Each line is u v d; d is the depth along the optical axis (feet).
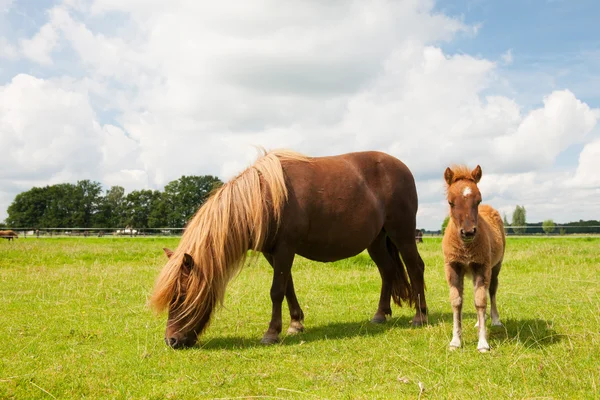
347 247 21.31
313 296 29.22
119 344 18.53
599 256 44.32
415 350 17.10
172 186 292.81
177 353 17.24
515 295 27.43
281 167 20.11
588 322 19.86
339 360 16.07
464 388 13.08
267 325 22.12
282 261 19.65
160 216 284.41
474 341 18.10
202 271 18.02
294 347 17.95
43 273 38.93
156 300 17.75
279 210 19.19
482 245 16.87
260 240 19.21
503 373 14.07
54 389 13.48
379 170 22.49
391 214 22.48
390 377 14.17
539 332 18.80
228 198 19.06
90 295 28.94
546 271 37.37
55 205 318.45
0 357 16.71
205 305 18.22
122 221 312.91
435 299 27.91
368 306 26.37
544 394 12.26
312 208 20.26
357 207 21.11
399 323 22.40
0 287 31.73
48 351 17.52
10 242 86.33
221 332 20.88
